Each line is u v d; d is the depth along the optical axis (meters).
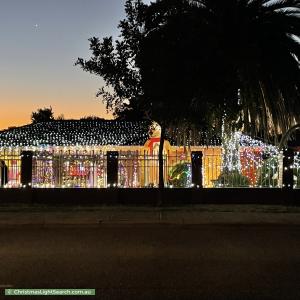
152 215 17.14
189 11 20.20
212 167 20.78
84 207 18.97
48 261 10.51
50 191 19.91
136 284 8.68
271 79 21.14
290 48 21.36
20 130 36.34
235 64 20.53
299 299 7.77
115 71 19.17
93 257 10.93
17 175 20.08
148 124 23.17
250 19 21.38
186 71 18.88
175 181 20.28
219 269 9.80
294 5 21.42
